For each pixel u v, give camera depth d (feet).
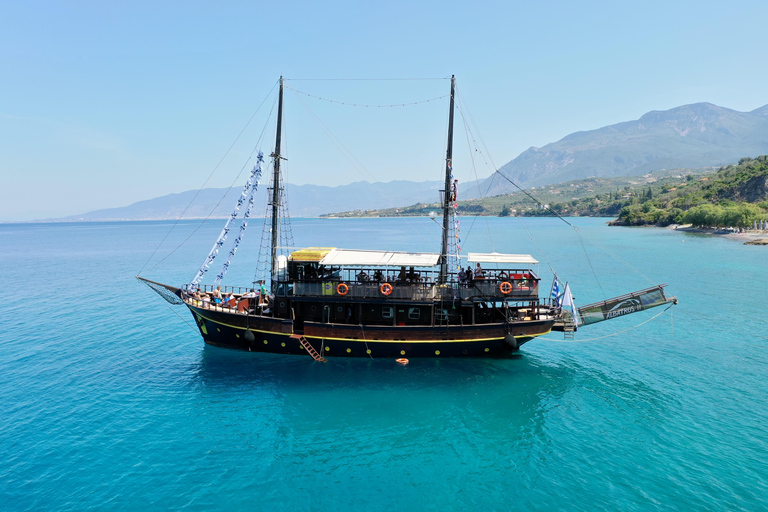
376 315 115.44
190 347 124.77
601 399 93.25
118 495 63.82
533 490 65.16
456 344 111.75
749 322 145.28
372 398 94.02
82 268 294.87
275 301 118.11
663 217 640.99
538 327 111.86
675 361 113.91
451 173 122.72
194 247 447.42
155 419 85.15
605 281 217.97
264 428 82.33
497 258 114.93
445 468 70.90
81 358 116.37
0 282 238.27
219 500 63.26
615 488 65.05
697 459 71.46
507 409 89.40
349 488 66.23
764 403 89.76
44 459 71.92
